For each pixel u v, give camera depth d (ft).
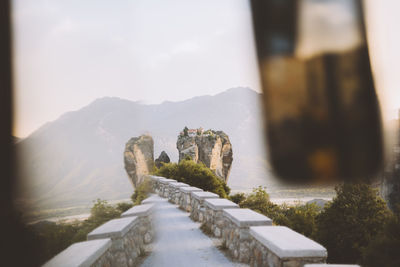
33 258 5.97
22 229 5.77
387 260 16.72
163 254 19.80
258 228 16.79
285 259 12.89
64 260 7.32
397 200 17.87
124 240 14.71
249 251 18.67
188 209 41.39
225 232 23.29
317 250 12.83
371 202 21.03
